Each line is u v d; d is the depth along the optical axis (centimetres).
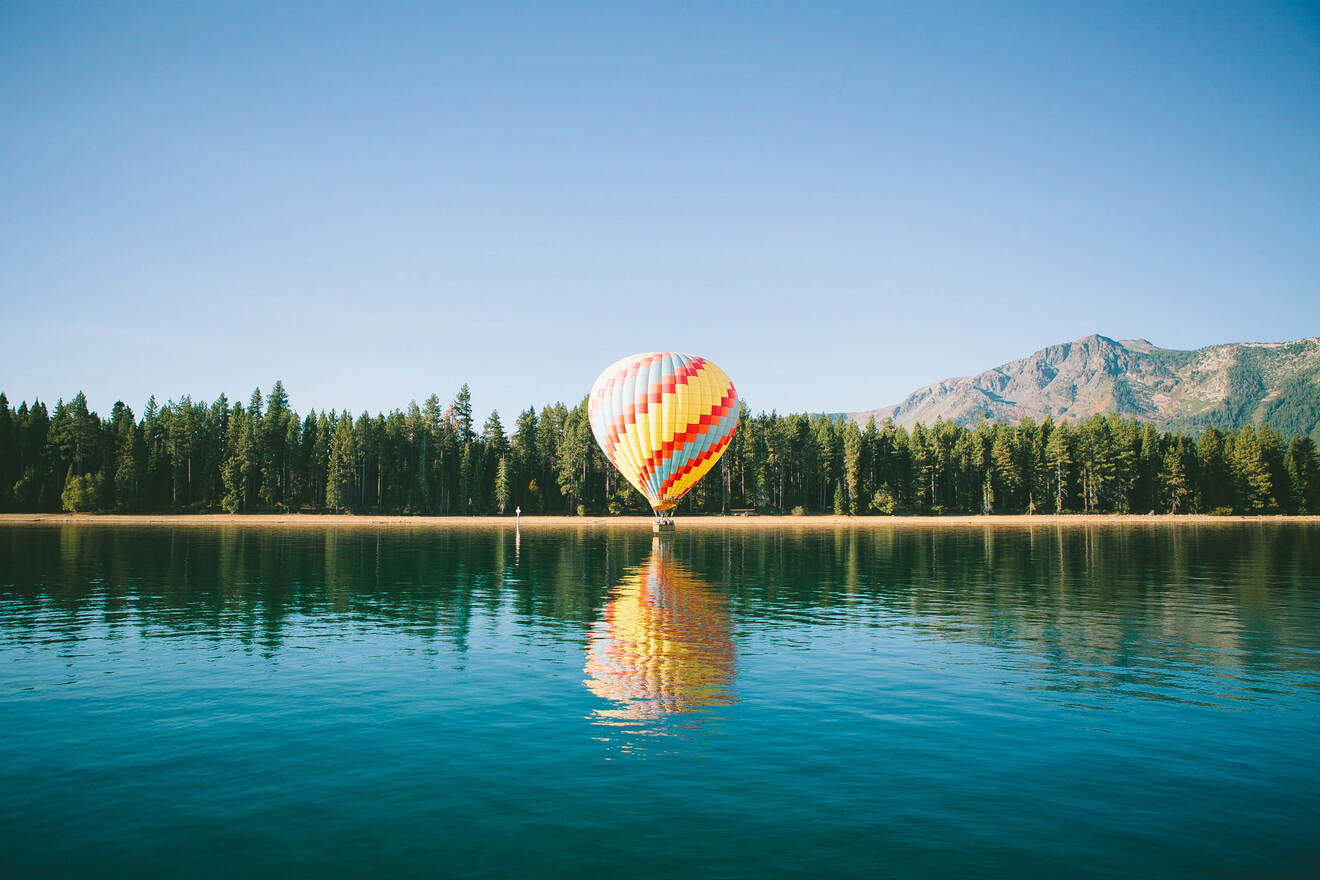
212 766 1377
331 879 986
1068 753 1455
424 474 13762
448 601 3400
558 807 1201
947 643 2464
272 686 1922
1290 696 1852
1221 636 2597
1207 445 14512
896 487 15188
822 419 15975
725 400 7344
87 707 1738
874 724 1619
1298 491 13950
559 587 3912
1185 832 1132
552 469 14788
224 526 10194
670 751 1452
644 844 1080
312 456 13900
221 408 14300
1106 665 2169
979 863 1031
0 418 12794
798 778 1323
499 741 1507
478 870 1007
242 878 992
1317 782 1328
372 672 2066
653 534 9006
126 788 1282
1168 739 1539
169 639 2520
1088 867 1026
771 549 6644
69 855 1056
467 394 14912
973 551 6450
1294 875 1008
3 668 2116
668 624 2809
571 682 1961
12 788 1284
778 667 2127
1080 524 11819
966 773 1352
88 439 12825
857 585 4022
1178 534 9056
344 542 7275
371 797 1241
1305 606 3294
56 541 7056
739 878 985
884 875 998
